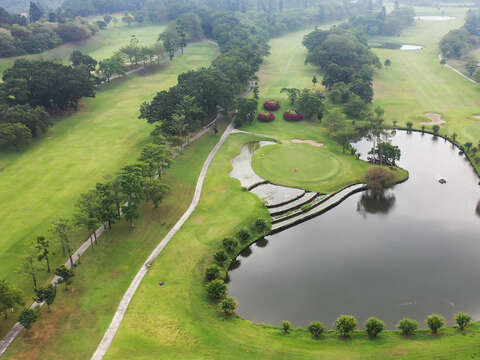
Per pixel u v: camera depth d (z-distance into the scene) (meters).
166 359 56.34
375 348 58.31
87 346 58.59
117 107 160.75
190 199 99.69
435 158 123.94
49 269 73.31
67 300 67.06
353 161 119.88
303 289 73.69
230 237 83.00
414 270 77.75
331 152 125.25
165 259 78.56
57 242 74.88
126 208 83.50
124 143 126.25
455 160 122.56
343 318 61.62
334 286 74.06
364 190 107.00
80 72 157.50
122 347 58.47
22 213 89.19
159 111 126.69
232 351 58.03
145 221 89.25
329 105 162.75
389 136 140.12
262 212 94.19
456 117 150.00
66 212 89.88
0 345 58.03
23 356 56.50
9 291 58.50
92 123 143.88
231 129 143.00
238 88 171.88
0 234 81.94
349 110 151.00
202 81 143.38
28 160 114.50
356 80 167.88
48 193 97.31
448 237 87.75
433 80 197.25
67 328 61.62
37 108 134.12
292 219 93.50
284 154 123.75
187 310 66.25
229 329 62.91
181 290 70.75
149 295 69.19
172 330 61.72
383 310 68.56
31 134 126.31
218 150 127.06
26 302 66.12
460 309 68.62
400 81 197.50
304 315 67.81
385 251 83.50
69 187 100.06
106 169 109.44
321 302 70.50
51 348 58.03
